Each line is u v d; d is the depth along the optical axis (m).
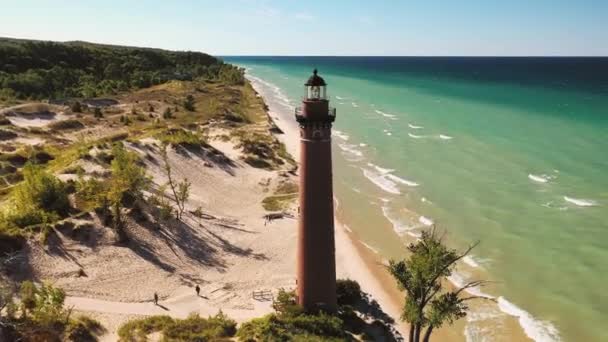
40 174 45.44
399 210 59.00
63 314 31.23
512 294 39.38
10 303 29.03
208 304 37.19
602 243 47.22
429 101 156.25
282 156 81.94
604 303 37.78
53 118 102.38
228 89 165.00
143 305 36.00
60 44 182.50
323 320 31.50
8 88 122.69
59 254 39.44
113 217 44.53
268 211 58.75
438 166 76.12
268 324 30.97
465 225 53.03
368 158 82.81
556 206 56.75
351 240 51.38
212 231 50.03
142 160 61.91
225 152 78.62
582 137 91.00
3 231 39.09
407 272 28.81
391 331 34.97
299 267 32.31
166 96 140.88
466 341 34.16
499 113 124.62
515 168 72.62
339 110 137.62
